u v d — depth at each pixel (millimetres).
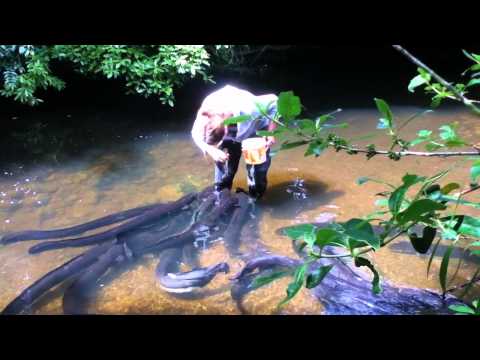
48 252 5234
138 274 4898
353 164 6973
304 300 4352
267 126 5410
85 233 5559
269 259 4770
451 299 4113
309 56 11938
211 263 4992
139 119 9141
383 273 4633
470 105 1429
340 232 1512
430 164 6750
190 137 8305
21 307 4328
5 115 9250
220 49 10258
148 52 8508
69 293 4477
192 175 6883
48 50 8078
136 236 5473
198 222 5570
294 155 7375
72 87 9984
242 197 5918
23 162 7395
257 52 11484
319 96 10156
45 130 8648
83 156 7637
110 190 6496
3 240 5355
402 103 9594
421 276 4586
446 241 5082
